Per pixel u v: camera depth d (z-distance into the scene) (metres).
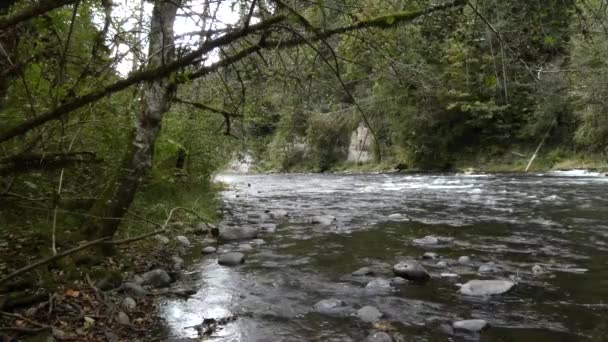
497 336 2.91
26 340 2.54
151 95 4.39
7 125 3.08
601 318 3.14
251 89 4.25
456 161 25.38
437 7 2.53
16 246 3.90
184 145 8.59
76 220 4.51
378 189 14.12
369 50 2.96
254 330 3.06
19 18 1.62
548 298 3.58
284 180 21.38
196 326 3.11
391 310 3.42
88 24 3.02
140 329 3.02
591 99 15.87
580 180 14.27
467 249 5.35
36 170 2.40
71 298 3.24
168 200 7.72
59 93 2.33
